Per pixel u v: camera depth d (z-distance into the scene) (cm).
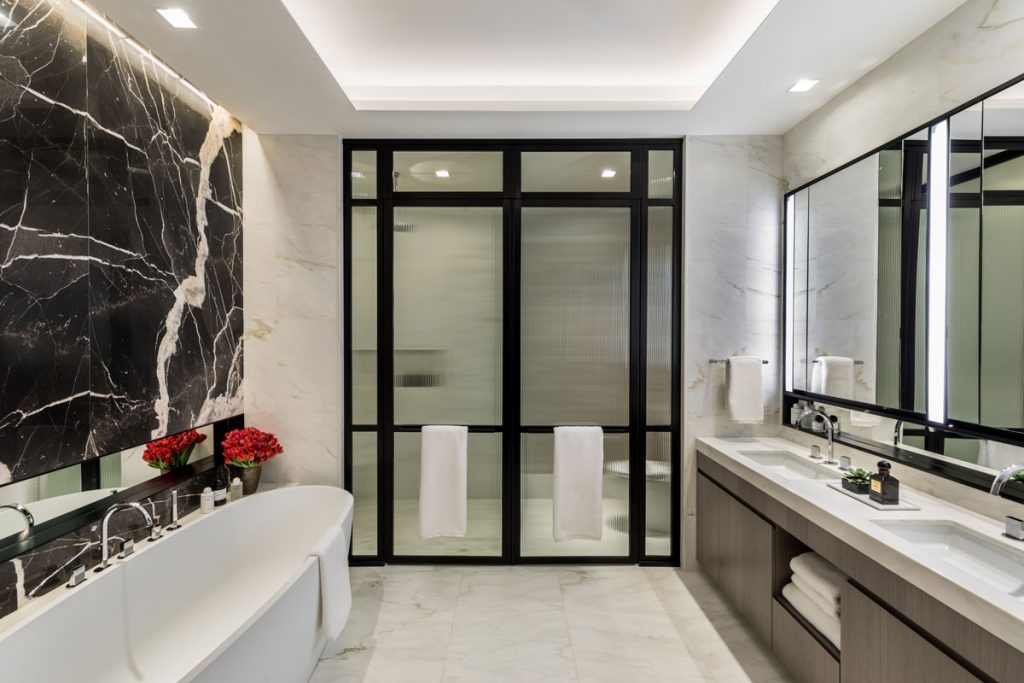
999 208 150
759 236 280
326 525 264
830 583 169
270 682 156
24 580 154
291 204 279
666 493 292
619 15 198
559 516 279
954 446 169
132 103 197
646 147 287
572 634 223
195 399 237
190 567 209
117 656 171
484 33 211
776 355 281
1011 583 133
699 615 238
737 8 194
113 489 205
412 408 292
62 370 165
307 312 280
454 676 196
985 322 154
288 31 180
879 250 203
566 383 291
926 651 123
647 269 290
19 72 149
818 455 236
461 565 290
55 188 162
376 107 247
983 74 157
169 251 220
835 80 217
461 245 291
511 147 288
